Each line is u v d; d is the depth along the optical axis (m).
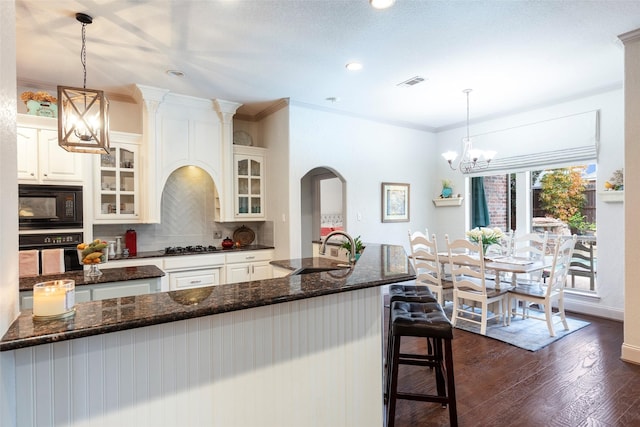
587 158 4.31
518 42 2.96
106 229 4.24
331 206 6.72
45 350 1.13
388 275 1.92
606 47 3.06
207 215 4.96
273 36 2.82
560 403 2.37
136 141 4.07
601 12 2.52
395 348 1.97
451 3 2.39
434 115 5.18
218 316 1.44
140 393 1.28
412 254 4.50
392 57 3.23
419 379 2.75
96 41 2.86
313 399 1.71
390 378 2.17
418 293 2.63
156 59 3.22
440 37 2.86
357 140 5.14
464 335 3.66
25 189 3.31
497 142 5.24
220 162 4.55
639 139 2.86
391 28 2.71
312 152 4.69
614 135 4.09
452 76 3.69
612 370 2.83
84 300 2.51
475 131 5.53
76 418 1.17
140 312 1.23
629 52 2.89
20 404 1.09
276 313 1.59
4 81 0.98
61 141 2.33
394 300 2.44
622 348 3.02
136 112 4.39
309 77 3.69
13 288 1.12
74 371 1.17
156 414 1.31
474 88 4.06
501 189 5.36
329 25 2.66
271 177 4.89
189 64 3.34
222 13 2.48
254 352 1.53
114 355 1.23
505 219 5.32
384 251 3.05
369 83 3.88
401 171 5.66
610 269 4.14
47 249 3.35
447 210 5.95
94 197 3.80
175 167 4.21
